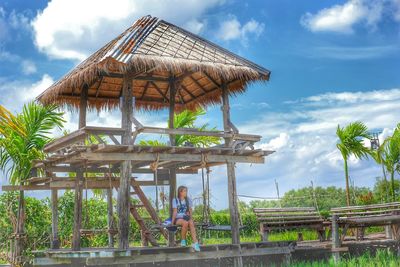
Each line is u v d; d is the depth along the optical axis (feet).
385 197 87.10
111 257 41.42
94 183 52.21
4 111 28.78
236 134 48.44
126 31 49.44
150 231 55.77
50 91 49.55
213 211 87.51
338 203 101.35
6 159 56.54
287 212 57.36
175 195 54.75
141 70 45.27
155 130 44.52
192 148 44.80
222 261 51.49
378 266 45.93
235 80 50.80
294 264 49.55
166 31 48.93
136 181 54.08
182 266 50.01
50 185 50.93
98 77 50.49
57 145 48.39
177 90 55.77
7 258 57.47
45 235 63.67
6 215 61.67
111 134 43.32
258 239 69.41
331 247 53.06
